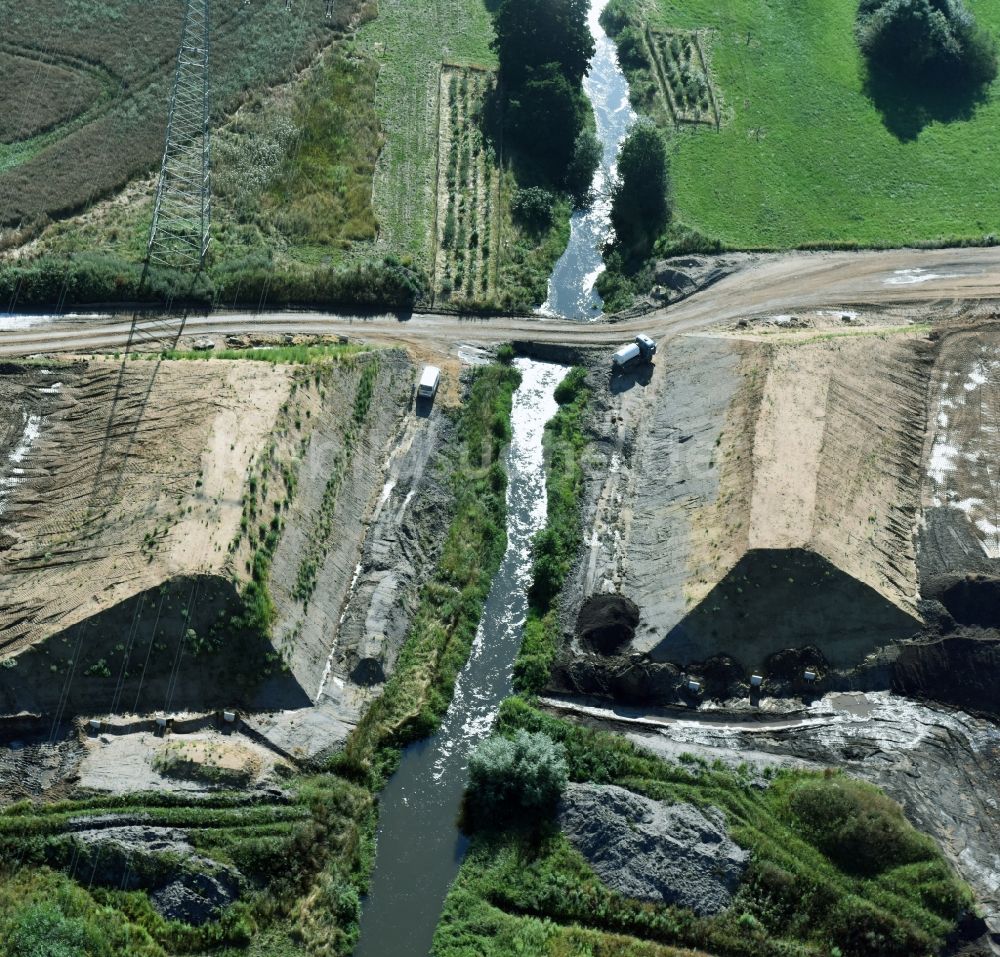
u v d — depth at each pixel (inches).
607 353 3203.7
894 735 2341.3
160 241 3297.2
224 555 2331.4
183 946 1963.6
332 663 2448.3
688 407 2952.8
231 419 2578.7
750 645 2475.4
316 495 2608.3
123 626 2265.0
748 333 3157.0
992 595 2495.1
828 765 2297.0
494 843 2183.8
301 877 2086.6
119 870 2007.9
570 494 2834.6
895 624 2479.1
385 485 2797.7
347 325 3218.5
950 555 2613.2
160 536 2353.6
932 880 2084.2
